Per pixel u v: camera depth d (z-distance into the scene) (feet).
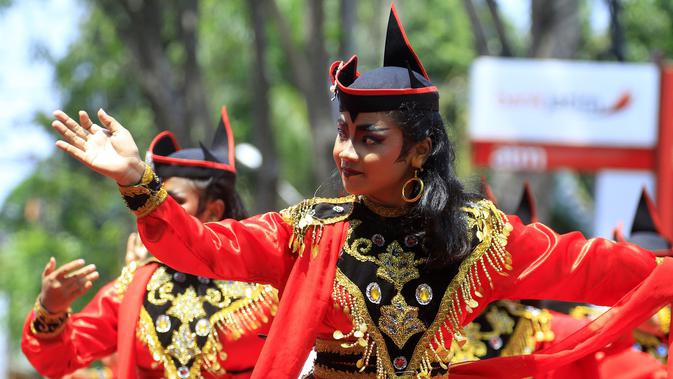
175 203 19.67
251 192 97.30
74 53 103.14
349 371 21.13
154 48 84.23
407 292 20.90
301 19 105.70
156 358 27.68
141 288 28.35
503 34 70.79
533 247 21.50
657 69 65.00
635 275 21.90
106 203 118.73
